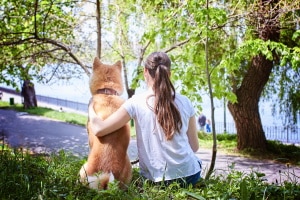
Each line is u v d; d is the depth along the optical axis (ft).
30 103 87.61
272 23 29.63
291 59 23.21
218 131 73.26
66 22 28.66
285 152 45.44
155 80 10.29
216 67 21.04
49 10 24.56
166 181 10.29
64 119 70.49
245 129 46.24
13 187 10.14
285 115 52.06
